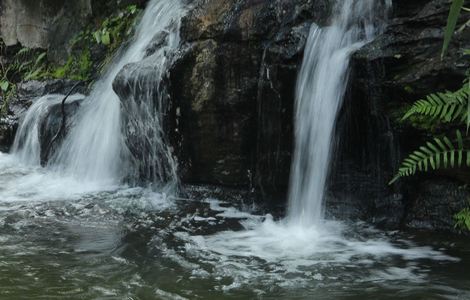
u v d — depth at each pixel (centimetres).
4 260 363
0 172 631
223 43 479
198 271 345
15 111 748
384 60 402
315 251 378
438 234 394
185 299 306
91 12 776
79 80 743
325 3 471
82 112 651
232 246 390
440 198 404
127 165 570
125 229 429
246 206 483
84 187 562
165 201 505
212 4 501
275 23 469
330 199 441
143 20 680
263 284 325
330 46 438
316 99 436
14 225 438
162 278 335
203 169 507
